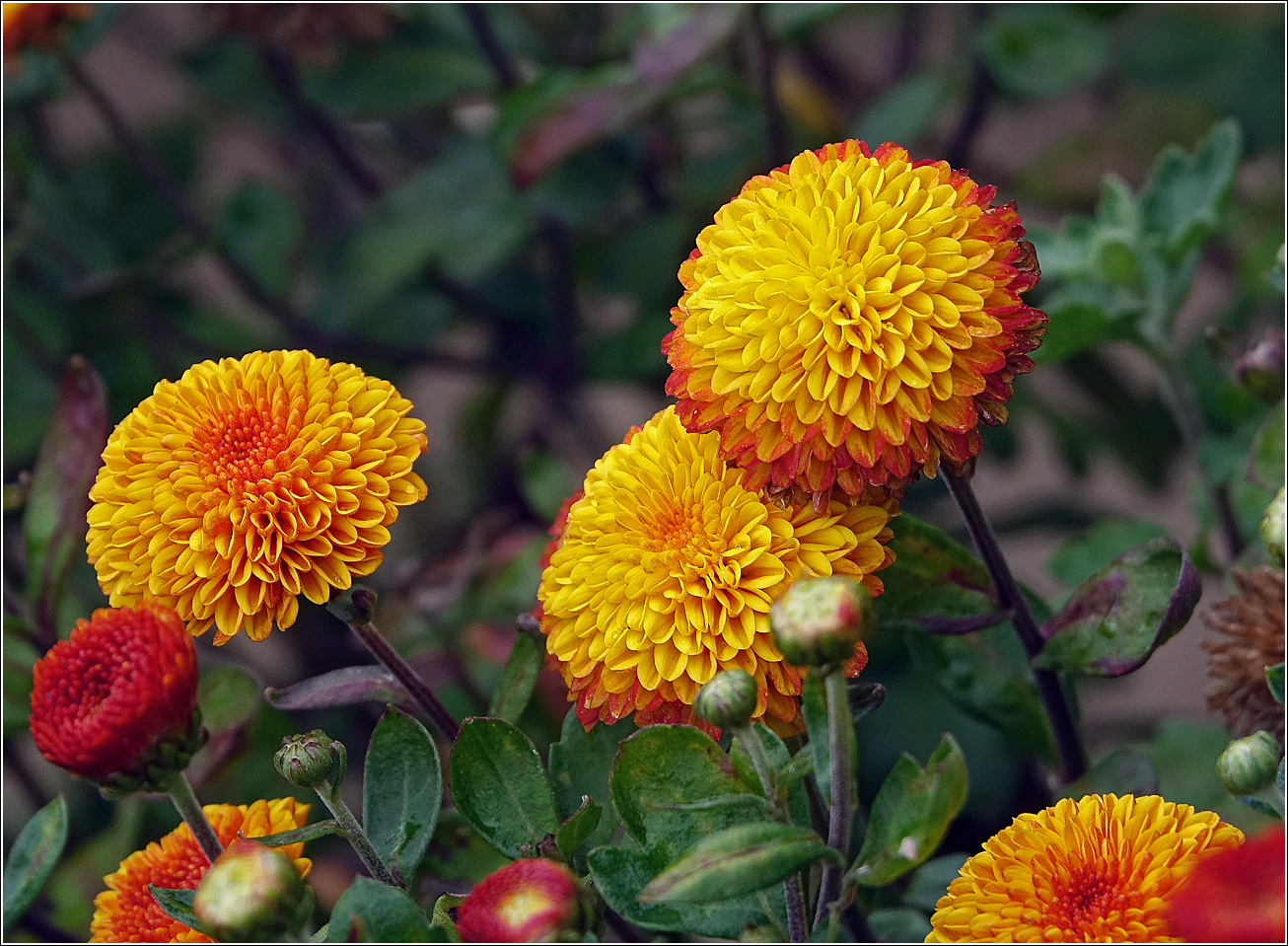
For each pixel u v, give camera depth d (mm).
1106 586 879
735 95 1191
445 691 1028
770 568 853
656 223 1299
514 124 1104
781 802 829
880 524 855
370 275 1274
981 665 909
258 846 821
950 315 840
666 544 856
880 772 1093
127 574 860
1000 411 845
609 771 866
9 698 935
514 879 816
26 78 1177
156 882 869
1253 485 966
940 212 846
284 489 854
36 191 1284
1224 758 841
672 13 1067
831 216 849
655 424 873
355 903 816
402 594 1143
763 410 846
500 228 1264
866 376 839
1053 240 997
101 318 1279
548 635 865
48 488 937
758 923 840
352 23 1257
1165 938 811
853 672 844
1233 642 897
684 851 835
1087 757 908
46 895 964
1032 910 820
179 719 830
